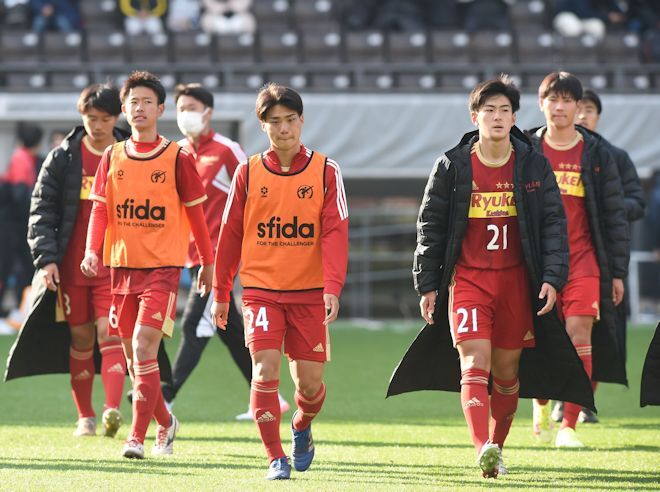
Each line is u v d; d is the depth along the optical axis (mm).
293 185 21156
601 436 28266
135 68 64125
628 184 30188
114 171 24266
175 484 19984
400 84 65188
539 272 21734
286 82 64562
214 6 73062
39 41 66688
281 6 72375
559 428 29031
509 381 22672
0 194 55656
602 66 65688
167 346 49969
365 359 46750
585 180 27250
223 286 21781
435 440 27188
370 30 72312
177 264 24172
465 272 21938
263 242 21234
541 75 65750
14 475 21094
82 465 22516
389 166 60125
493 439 23109
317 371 21422
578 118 31141
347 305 62156
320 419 31141
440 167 21969
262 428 21047
